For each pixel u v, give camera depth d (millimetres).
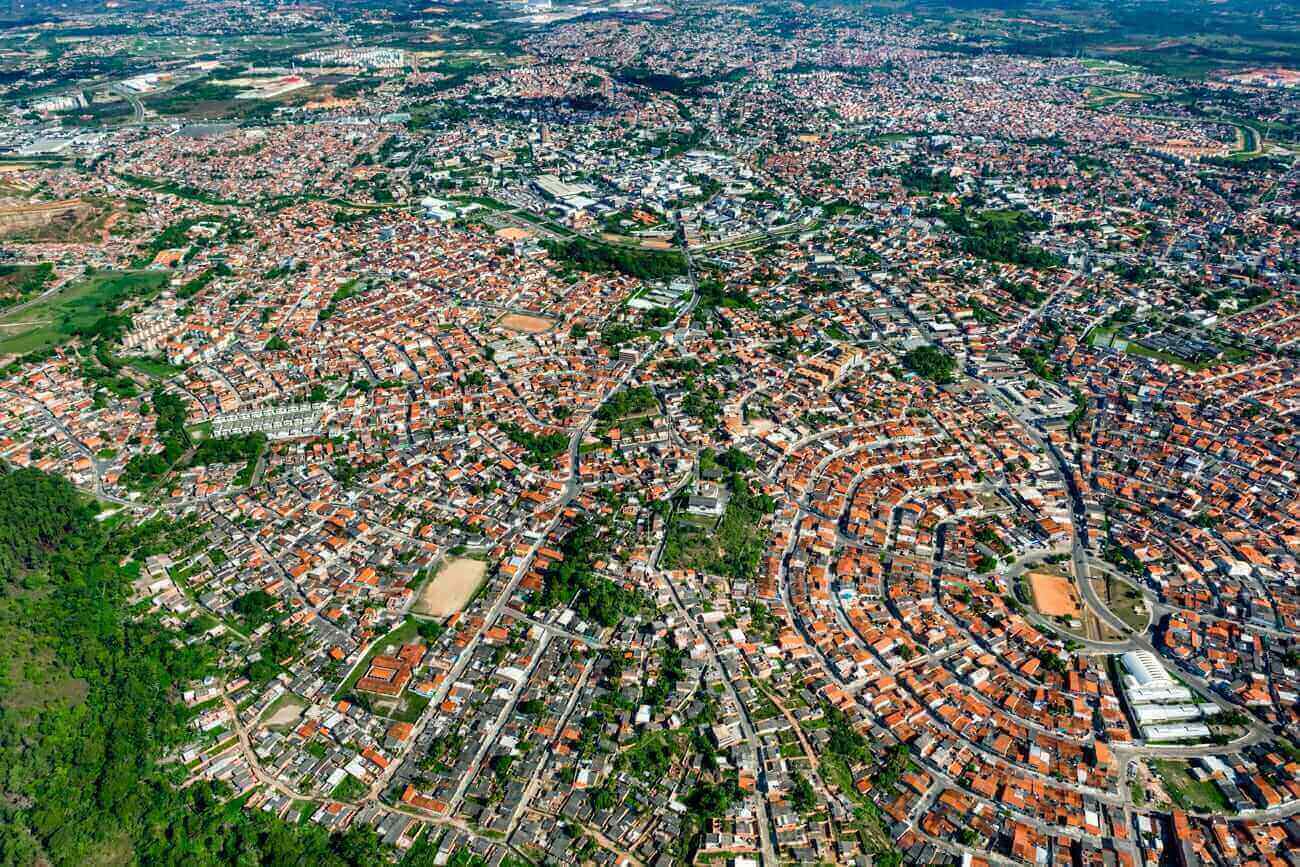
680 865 187875
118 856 195875
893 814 199500
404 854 191000
